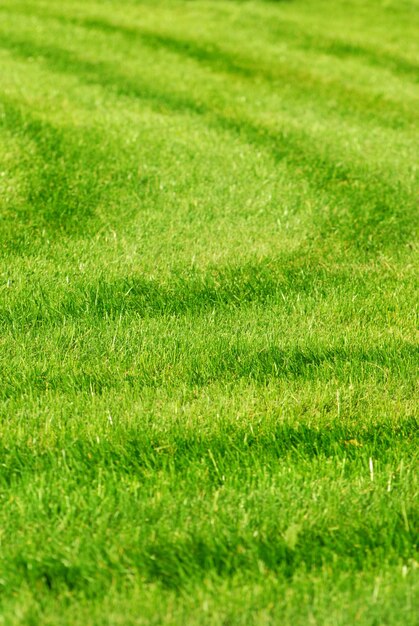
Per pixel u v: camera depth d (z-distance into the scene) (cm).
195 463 352
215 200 686
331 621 273
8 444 363
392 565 301
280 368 436
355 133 908
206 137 848
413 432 382
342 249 607
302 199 699
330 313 498
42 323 481
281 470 350
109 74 1088
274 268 564
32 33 1305
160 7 1678
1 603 282
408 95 1122
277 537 313
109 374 428
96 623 274
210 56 1272
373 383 421
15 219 632
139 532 312
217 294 521
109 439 369
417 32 1659
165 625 273
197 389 414
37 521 318
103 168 741
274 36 1480
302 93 1091
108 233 616
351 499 331
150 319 485
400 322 486
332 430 381
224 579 294
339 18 1773
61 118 862
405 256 595
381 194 722
